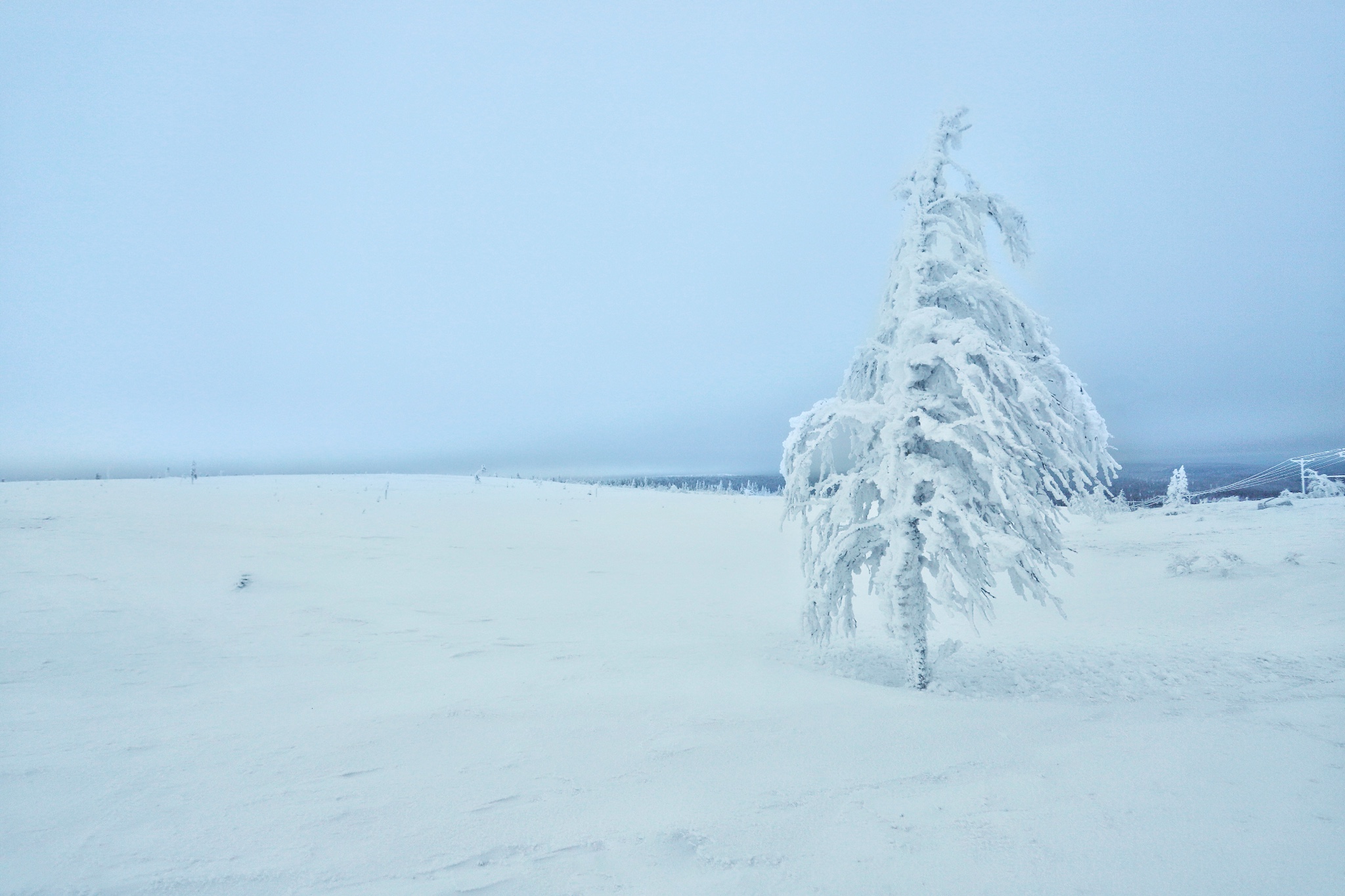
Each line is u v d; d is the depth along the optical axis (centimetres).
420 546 2564
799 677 888
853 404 957
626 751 536
